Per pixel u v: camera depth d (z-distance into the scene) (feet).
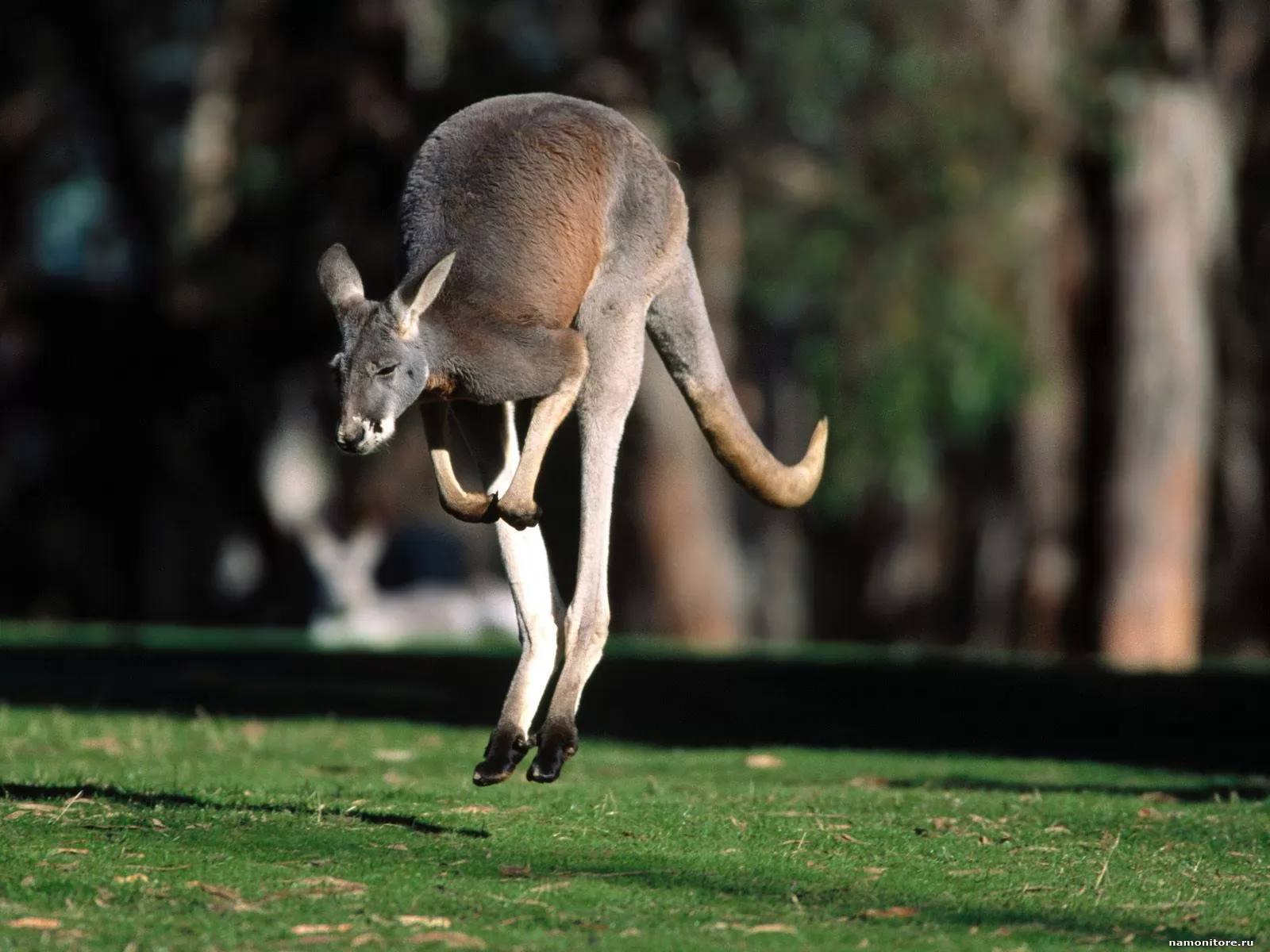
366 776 50.47
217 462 172.14
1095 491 168.25
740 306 154.40
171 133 172.14
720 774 53.21
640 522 163.12
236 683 74.54
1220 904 34.53
